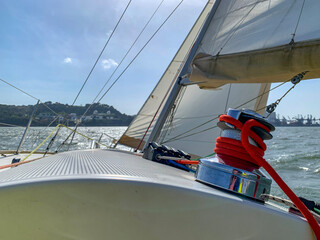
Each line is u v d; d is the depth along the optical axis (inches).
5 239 23.0
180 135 150.3
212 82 91.4
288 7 74.4
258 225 27.9
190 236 26.8
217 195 27.2
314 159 399.9
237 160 36.1
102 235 24.9
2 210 22.5
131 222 25.4
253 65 74.5
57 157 45.7
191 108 151.9
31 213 23.1
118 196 24.8
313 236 27.9
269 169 31.3
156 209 25.9
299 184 261.4
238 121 36.2
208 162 35.9
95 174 26.1
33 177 24.6
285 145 641.0
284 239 27.9
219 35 90.7
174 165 62.1
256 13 82.4
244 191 33.0
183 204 26.4
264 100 141.3
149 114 179.6
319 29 65.4
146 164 47.1
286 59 68.2
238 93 145.6
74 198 23.8
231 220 27.5
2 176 28.9
